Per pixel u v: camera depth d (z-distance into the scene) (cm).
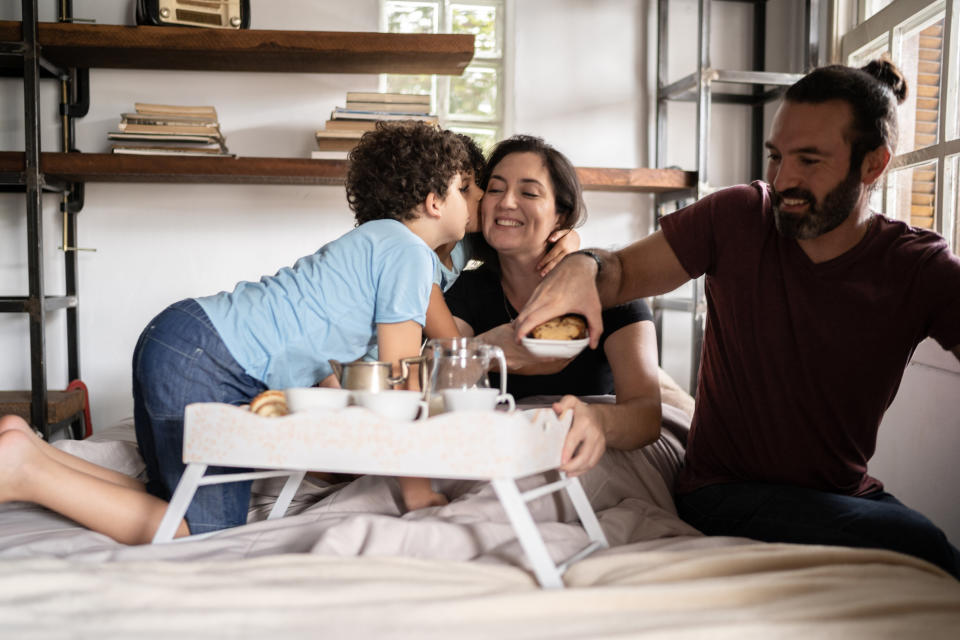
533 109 307
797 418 137
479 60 315
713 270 148
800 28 306
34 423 249
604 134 310
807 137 126
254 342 136
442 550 110
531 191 162
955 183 200
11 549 113
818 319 134
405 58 272
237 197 295
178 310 138
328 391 107
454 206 160
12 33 249
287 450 102
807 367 135
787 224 131
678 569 95
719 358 146
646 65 311
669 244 147
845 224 133
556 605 84
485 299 181
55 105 286
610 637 75
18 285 287
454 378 108
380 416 98
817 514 124
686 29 312
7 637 75
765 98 304
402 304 138
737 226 143
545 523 120
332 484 174
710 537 115
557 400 160
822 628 79
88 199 289
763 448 140
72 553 113
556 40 307
